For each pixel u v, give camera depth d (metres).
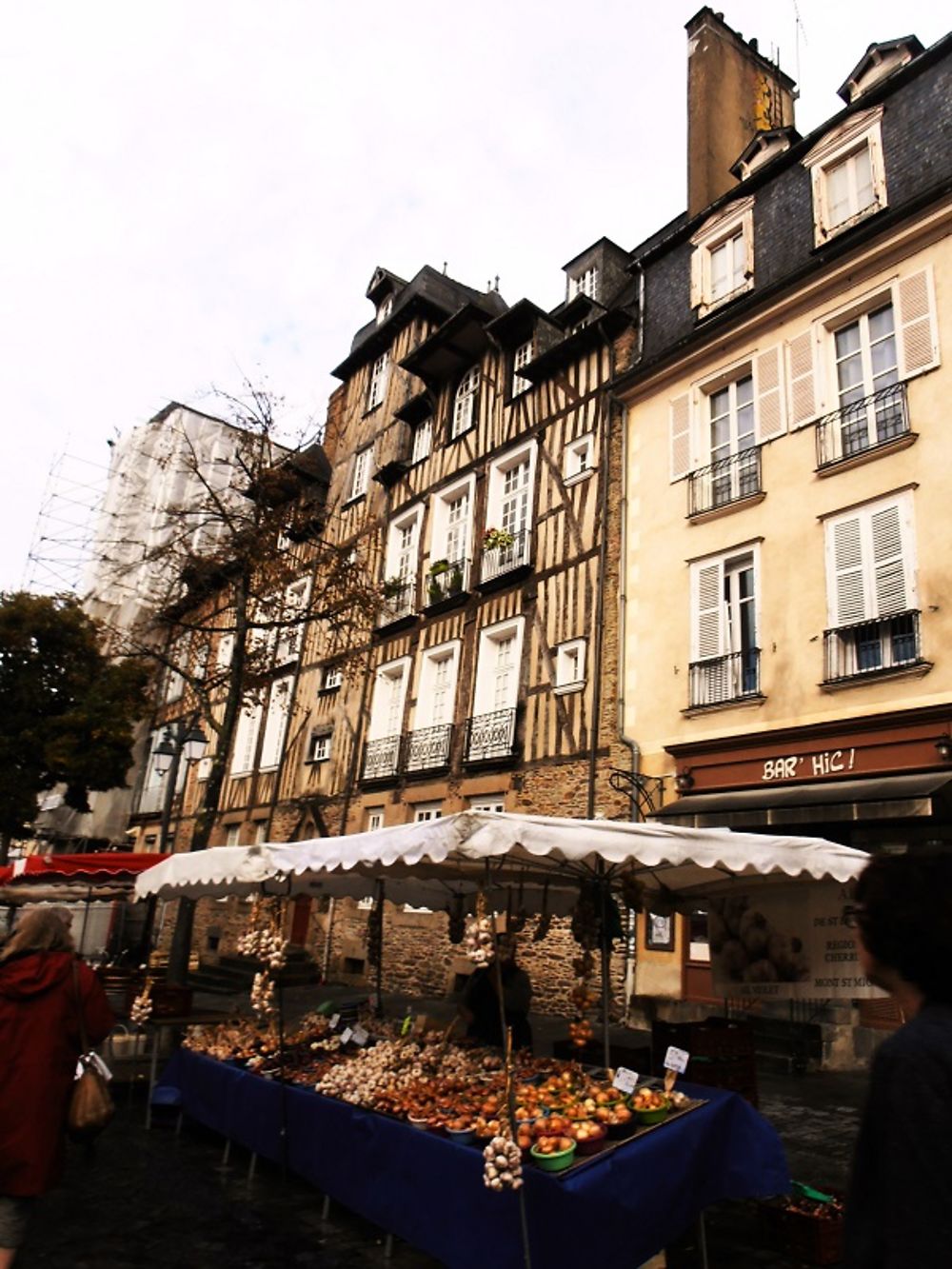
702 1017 9.38
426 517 16.95
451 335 16.56
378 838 4.21
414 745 14.98
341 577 12.98
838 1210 4.02
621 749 11.27
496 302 20.44
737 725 10.02
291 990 14.14
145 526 28.39
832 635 9.31
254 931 5.56
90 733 17.47
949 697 8.13
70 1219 4.30
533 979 11.39
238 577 12.93
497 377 16.09
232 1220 4.37
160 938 21.48
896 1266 1.18
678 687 10.86
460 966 12.76
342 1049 5.81
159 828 24.31
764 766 9.59
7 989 3.40
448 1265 3.43
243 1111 5.33
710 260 12.61
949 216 9.27
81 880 8.22
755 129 14.70
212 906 19.69
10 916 9.79
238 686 11.77
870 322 10.16
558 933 11.27
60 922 3.66
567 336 14.24
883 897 1.53
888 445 9.25
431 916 13.61
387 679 16.64
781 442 10.55
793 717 9.46
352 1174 4.21
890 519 9.13
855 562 9.35
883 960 1.50
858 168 10.71
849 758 8.81
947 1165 1.20
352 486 20.17
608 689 11.72
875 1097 1.34
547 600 13.14
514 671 13.51
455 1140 3.63
